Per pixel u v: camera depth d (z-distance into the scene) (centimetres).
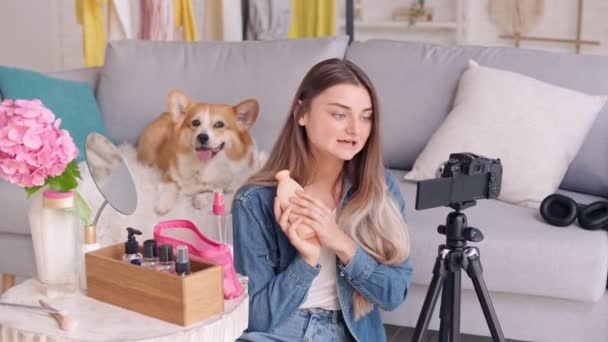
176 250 144
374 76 290
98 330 135
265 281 166
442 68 284
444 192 168
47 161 147
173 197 266
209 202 263
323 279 170
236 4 368
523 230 223
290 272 159
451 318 180
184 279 134
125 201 161
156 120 289
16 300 150
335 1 399
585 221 224
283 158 172
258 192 168
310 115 164
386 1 537
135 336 132
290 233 154
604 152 259
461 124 261
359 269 161
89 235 156
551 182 248
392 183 185
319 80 163
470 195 173
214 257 147
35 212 152
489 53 284
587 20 495
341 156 162
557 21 503
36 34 492
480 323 234
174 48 309
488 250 221
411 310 238
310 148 171
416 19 530
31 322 138
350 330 169
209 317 139
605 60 272
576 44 498
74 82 306
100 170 156
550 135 251
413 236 228
